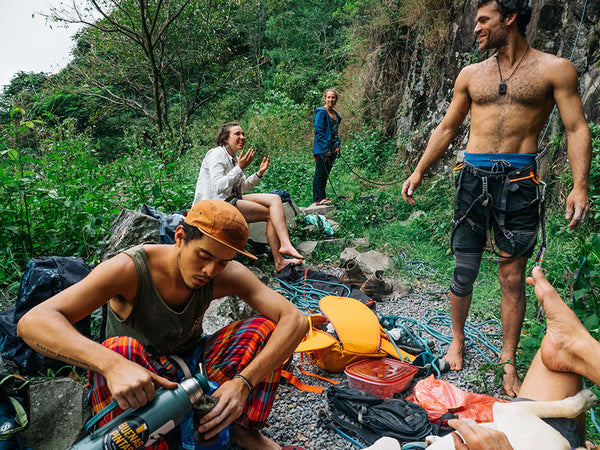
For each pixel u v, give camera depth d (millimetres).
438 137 3121
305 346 2861
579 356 1819
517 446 1585
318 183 7305
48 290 2666
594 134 5008
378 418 2293
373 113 10984
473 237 2963
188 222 1687
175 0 13719
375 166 9883
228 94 22984
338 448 2256
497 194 2826
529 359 2814
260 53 25250
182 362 1941
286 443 2281
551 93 2691
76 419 2186
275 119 13555
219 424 1669
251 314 3588
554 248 4609
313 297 4289
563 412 1717
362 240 6105
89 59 14844
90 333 2898
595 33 5551
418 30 9438
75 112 21109
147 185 5582
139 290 1777
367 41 11398
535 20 6160
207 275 1703
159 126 12406
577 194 2609
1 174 3936
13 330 2617
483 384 2846
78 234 4188
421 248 5922
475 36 7969
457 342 3105
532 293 3982
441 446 1688
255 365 1822
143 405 1534
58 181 4562
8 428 1711
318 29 22031
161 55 13562
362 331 2934
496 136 2809
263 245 5141
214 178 4379
